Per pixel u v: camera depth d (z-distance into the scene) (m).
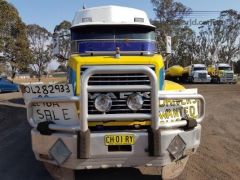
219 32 44.66
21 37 24.16
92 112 2.86
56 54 4.23
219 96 11.86
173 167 3.19
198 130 3.09
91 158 2.79
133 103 2.86
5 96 12.62
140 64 3.07
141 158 2.83
